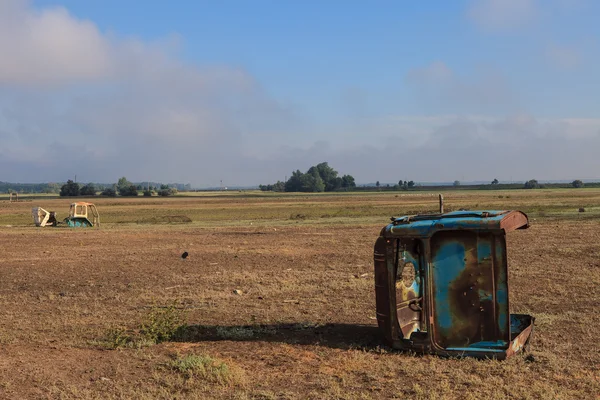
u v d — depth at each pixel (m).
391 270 7.78
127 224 42.62
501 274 7.25
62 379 6.91
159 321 9.34
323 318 10.20
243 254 20.09
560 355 7.43
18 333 9.32
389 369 7.00
